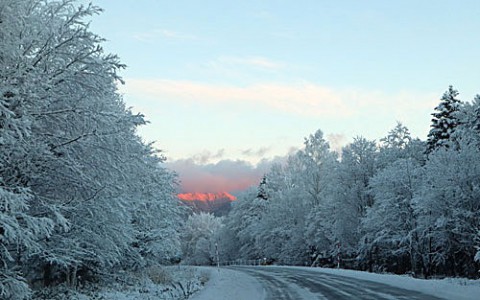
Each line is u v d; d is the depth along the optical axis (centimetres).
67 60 1009
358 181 4194
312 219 5016
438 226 2781
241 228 8200
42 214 994
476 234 2725
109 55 1024
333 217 4397
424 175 3156
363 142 4288
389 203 3378
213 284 2331
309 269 3928
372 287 1955
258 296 1716
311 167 5362
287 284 2252
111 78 1066
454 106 3881
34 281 1484
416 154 4112
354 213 4178
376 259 3975
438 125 3903
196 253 10144
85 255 1185
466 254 3131
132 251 1903
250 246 7731
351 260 4506
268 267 4866
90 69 1020
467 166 2784
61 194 1040
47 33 969
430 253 3141
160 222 2073
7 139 851
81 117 1012
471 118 3177
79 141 1000
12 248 970
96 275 1697
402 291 1742
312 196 5316
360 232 3972
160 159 2023
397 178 3425
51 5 1012
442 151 2905
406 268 3909
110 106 1160
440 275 3453
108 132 1032
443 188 2802
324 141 5406
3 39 888
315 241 4850
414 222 3328
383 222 3466
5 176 945
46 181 1005
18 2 896
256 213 7881
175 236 2178
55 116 997
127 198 1303
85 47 986
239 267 5222
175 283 2209
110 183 1049
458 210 2775
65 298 1240
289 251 5769
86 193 1048
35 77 922
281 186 6606
